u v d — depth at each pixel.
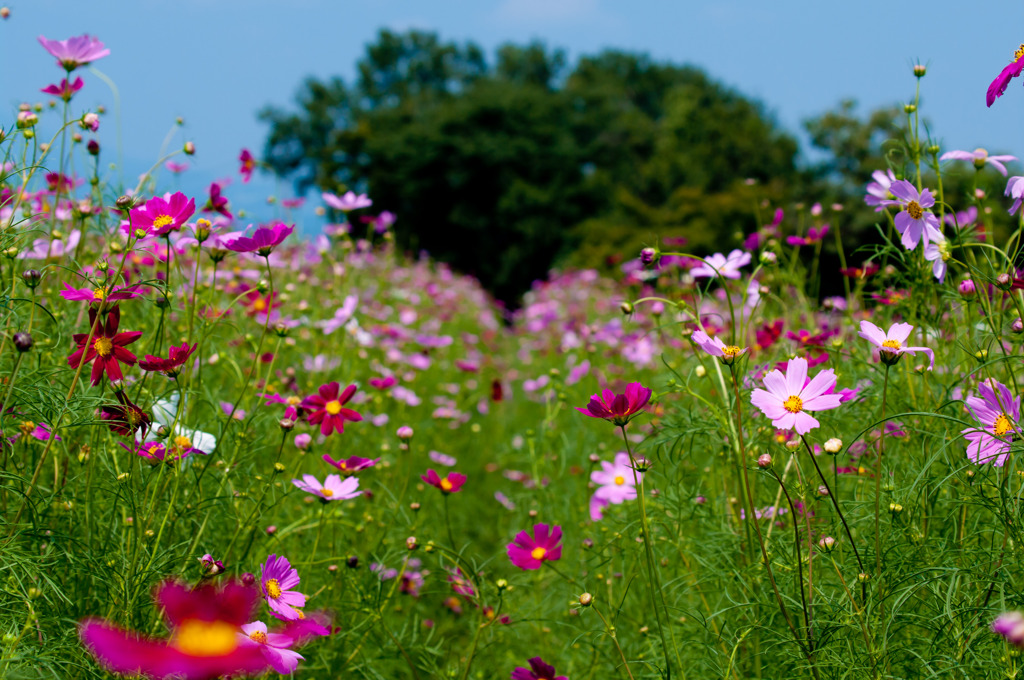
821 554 1.73
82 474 1.88
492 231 28.98
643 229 19.84
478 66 41.12
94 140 2.37
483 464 4.80
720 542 2.10
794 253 3.15
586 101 33.66
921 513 1.86
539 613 2.74
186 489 2.04
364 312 5.06
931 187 2.45
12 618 1.52
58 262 2.39
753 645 1.91
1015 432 1.55
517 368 8.38
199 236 1.82
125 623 1.51
